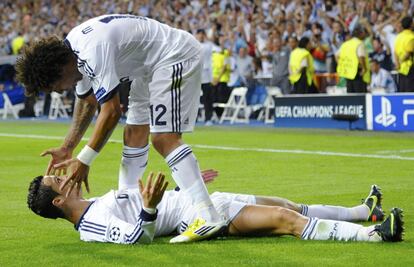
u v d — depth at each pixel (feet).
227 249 26.45
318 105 87.30
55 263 25.13
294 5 106.11
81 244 27.81
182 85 28.71
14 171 53.01
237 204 28.14
